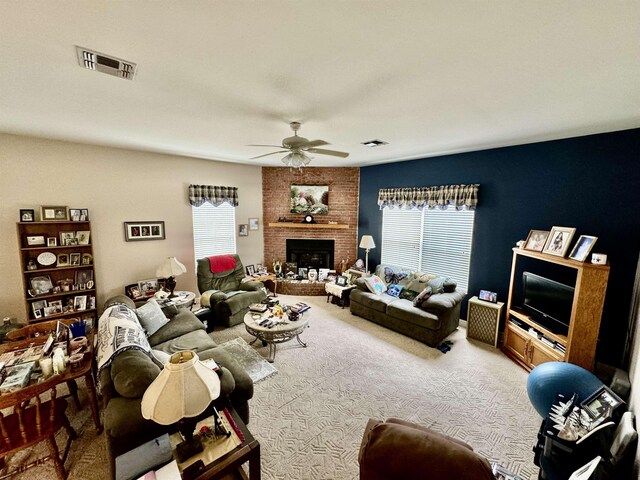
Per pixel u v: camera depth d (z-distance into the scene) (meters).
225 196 5.33
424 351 3.64
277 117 2.63
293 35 1.36
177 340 3.03
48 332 2.64
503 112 2.44
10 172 3.39
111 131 3.18
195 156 4.86
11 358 2.18
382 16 1.21
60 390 2.77
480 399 2.72
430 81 1.86
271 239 6.14
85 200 3.93
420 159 4.80
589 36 1.33
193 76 1.81
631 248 2.89
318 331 4.21
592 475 1.56
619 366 2.96
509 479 1.53
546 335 3.01
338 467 2.01
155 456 1.46
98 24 1.27
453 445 1.16
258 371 3.14
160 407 1.28
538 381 2.27
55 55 1.55
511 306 3.56
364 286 4.78
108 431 1.67
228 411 1.83
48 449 1.98
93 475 1.90
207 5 1.14
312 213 6.01
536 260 3.58
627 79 1.76
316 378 3.04
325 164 5.67
